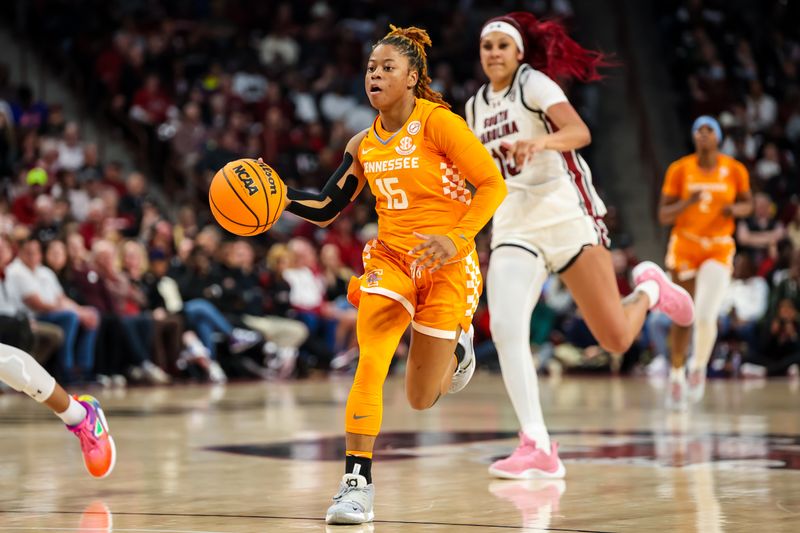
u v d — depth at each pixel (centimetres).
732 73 4250
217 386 2362
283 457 1059
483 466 993
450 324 764
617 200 3828
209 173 3325
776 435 1250
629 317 1102
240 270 2727
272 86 3731
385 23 4341
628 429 1332
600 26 4212
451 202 771
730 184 1720
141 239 2756
